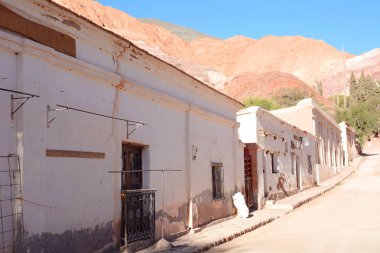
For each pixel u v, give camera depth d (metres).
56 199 7.46
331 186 32.25
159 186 10.96
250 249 10.12
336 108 85.56
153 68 10.89
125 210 9.16
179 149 12.21
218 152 14.99
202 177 13.49
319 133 39.31
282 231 13.02
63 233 7.55
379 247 9.92
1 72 6.58
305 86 95.19
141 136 10.28
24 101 6.79
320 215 16.78
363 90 103.00
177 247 10.15
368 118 75.06
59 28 7.76
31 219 6.82
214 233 12.37
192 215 12.48
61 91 7.73
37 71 7.15
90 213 8.29
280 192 23.34
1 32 6.50
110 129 9.08
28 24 7.10
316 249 9.84
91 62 8.63
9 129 6.64
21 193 6.66
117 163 9.23
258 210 18.83
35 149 6.99
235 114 16.91
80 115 8.19
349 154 59.00
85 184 8.21
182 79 12.36
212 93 14.39
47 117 7.34
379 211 17.34
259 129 20.00
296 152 28.41
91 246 8.24
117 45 9.31
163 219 11.00
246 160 18.97
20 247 6.58
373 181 35.69
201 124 13.70
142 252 9.50
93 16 103.25
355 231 12.46
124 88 9.57
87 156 8.30
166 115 11.58
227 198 15.64
